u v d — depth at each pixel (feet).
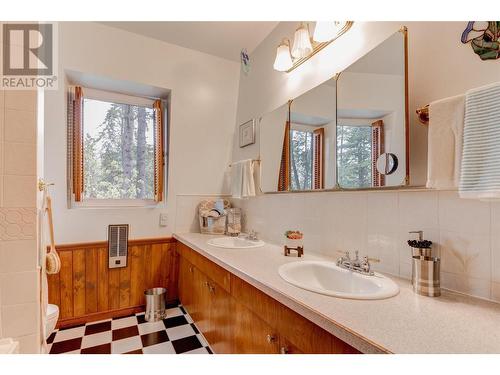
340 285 4.02
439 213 3.29
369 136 4.10
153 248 7.99
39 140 3.85
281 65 6.12
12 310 3.39
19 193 3.46
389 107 3.79
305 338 2.88
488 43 2.85
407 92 3.57
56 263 4.12
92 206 7.65
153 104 8.51
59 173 6.70
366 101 4.17
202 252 5.84
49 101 6.53
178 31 7.43
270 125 6.95
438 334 2.22
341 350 2.42
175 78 8.18
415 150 3.53
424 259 3.08
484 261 2.89
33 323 3.49
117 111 8.13
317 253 5.26
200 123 8.72
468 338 2.16
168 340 6.06
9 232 3.40
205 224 8.29
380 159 3.90
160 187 8.46
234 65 9.18
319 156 5.16
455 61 3.13
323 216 5.14
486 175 2.49
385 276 3.71
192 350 5.63
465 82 3.03
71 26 6.70
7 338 3.10
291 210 6.06
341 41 4.83
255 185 7.56
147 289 7.85
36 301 3.52
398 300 2.92
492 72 2.81
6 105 3.42
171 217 8.32
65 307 6.75
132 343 5.91
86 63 6.89
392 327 2.33
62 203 6.76
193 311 6.81
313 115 5.38
